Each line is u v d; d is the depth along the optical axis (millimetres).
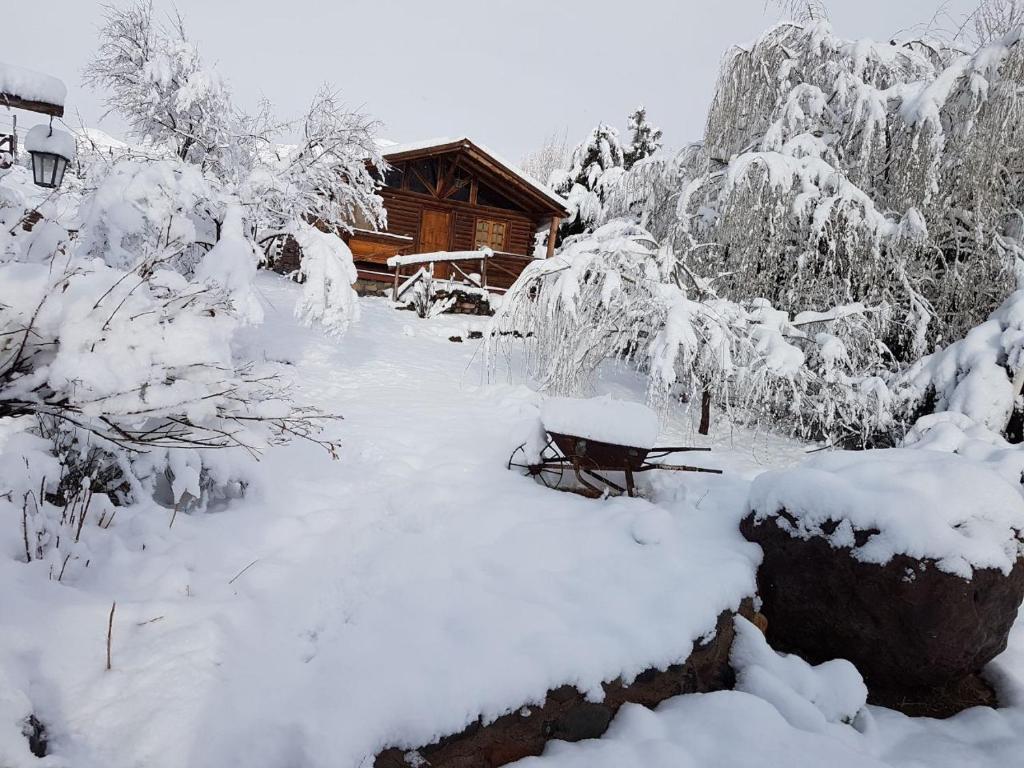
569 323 7852
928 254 9578
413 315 13523
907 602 3576
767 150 9930
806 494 4070
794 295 9375
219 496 4145
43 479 3186
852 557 3785
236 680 2549
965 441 6137
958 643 3539
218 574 3225
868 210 8891
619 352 8305
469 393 7914
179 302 3482
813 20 10469
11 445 3232
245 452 4113
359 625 3072
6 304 2824
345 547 3734
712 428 8414
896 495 3777
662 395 7738
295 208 8078
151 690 2373
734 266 9633
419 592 3344
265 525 3754
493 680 2758
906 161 9164
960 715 3609
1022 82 8719
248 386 3664
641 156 26766
